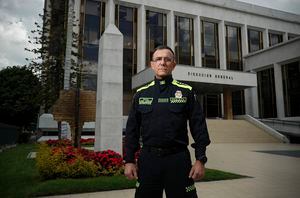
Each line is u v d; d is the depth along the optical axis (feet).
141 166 8.54
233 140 74.54
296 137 79.56
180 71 81.71
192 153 40.93
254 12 121.08
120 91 33.12
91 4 96.68
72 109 36.63
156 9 105.50
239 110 113.50
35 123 110.01
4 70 101.50
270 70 106.42
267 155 43.11
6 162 34.30
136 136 9.23
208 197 17.80
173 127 8.42
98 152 27.30
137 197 8.39
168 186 8.18
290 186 21.06
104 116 31.89
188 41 110.22
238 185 21.42
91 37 94.58
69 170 22.81
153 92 8.93
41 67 62.64
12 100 97.91
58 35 63.93
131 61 100.73
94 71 92.99
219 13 114.73
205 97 109.09
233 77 89.20
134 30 102.37
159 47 9.39
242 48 118.83
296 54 93.35
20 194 18.13
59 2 68.13
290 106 97.71
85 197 17.76
